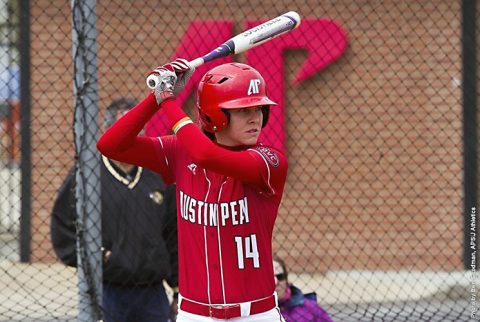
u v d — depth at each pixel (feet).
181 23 116.26
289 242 119.55
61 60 111.04
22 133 105.50
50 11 112.98
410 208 119.34
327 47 117.50
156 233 63.98
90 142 58.39
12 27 113.19
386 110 118.62
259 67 115.03
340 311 82.79
